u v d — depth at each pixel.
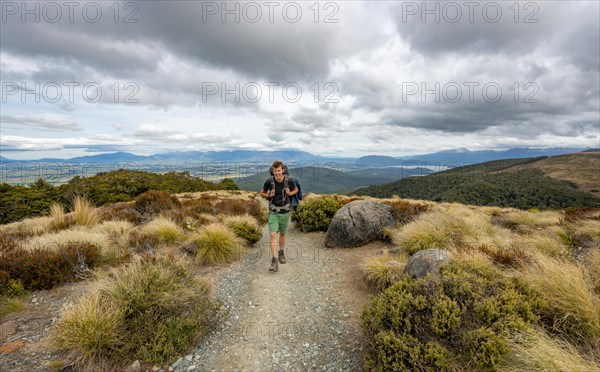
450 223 7.76
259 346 3.83
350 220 8.51
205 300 4.41
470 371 2.83
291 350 3.75
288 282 5.94
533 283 4.05
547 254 6.08
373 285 5.53
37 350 3.41
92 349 3.26
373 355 3.31
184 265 5.18
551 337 3.28
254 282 5.88
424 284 3.81
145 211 11.92
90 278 5.50
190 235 8.53
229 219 10.21
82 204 10.13
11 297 4.68
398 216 9.73
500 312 3.31
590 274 4.74
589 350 3.10
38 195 36.59
